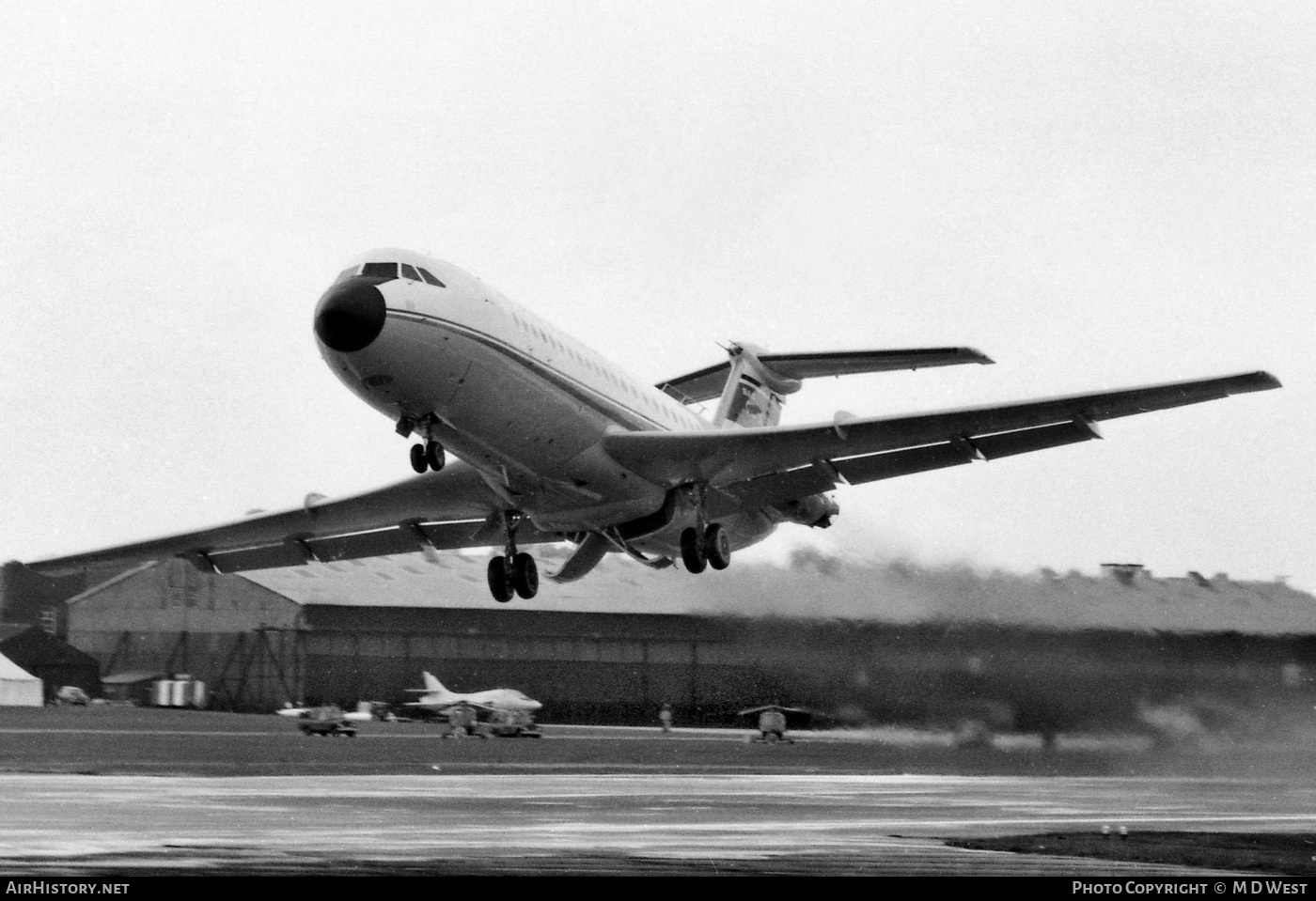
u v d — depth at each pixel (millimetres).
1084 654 108312
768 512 100938
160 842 49906
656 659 170625
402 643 185125
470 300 77312
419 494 94062
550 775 99500
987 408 82125
